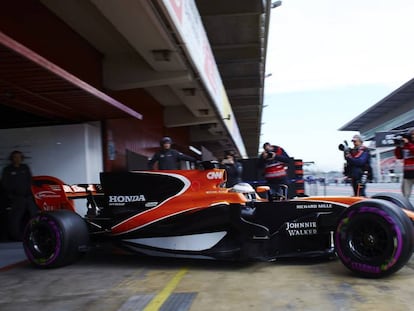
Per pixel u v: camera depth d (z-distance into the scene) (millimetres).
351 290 4094
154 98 15383
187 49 8375
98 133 10117
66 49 8500
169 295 4148
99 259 6102
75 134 9484
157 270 5293
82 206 8805
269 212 5422
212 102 12969
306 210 5355
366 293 3980
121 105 8430
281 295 4023
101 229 5977
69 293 4379
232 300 3926
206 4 14352
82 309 3842
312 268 5102
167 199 5629
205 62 10805
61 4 7688
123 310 3762
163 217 5547
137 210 5727
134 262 5820
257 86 24531
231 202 5238
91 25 8609
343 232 4621
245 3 14406
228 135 21312
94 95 7254
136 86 10398
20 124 9734
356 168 8500
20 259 6383
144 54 8867
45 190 6336
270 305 3748
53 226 5504
